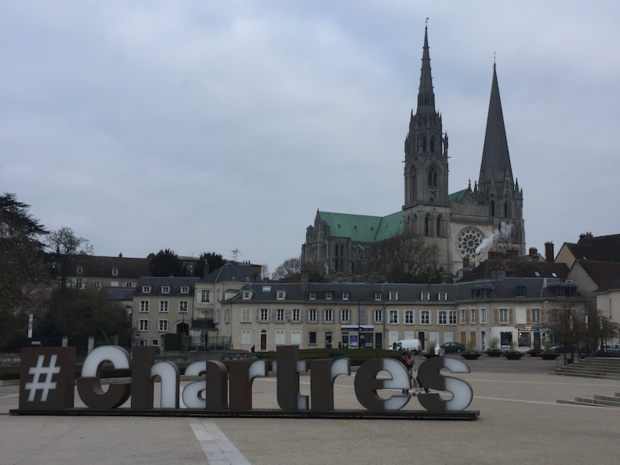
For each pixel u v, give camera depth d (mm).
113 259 155250
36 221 96812
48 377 25266
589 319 64688
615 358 49281
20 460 15906
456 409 23156
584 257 108812
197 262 145875
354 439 18766
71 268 106875
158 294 116750
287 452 16672
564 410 26375
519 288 91250
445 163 176750
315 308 98250
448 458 15719
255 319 97500
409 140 180375
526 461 15297
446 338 98938
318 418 23703
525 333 89312
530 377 47875
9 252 59531
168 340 100812
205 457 16062
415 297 99750
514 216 182750
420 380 23516
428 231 173250
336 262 184375
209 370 24531
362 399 23750
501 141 185625
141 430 20828
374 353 69188
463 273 125938
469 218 176500
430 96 180750
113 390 24984
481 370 56406
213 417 24141
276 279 163625
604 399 28875
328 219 190750
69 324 96750
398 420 23094
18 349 84938
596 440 18422
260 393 36156
